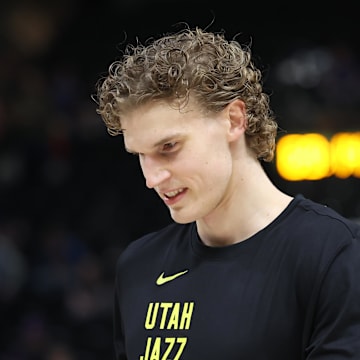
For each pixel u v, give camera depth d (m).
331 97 25.89
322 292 4.82
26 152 27.42
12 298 22.17
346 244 4.89
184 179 4.89
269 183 5.32
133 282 5.60
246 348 4.89
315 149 22.59
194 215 4.99
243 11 32.28
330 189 22.14
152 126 4.81
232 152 5.14
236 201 5.20
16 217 26.55
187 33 5.42
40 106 28.59
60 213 26.33
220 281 5.14
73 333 21.22
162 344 5.18
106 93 5.03
